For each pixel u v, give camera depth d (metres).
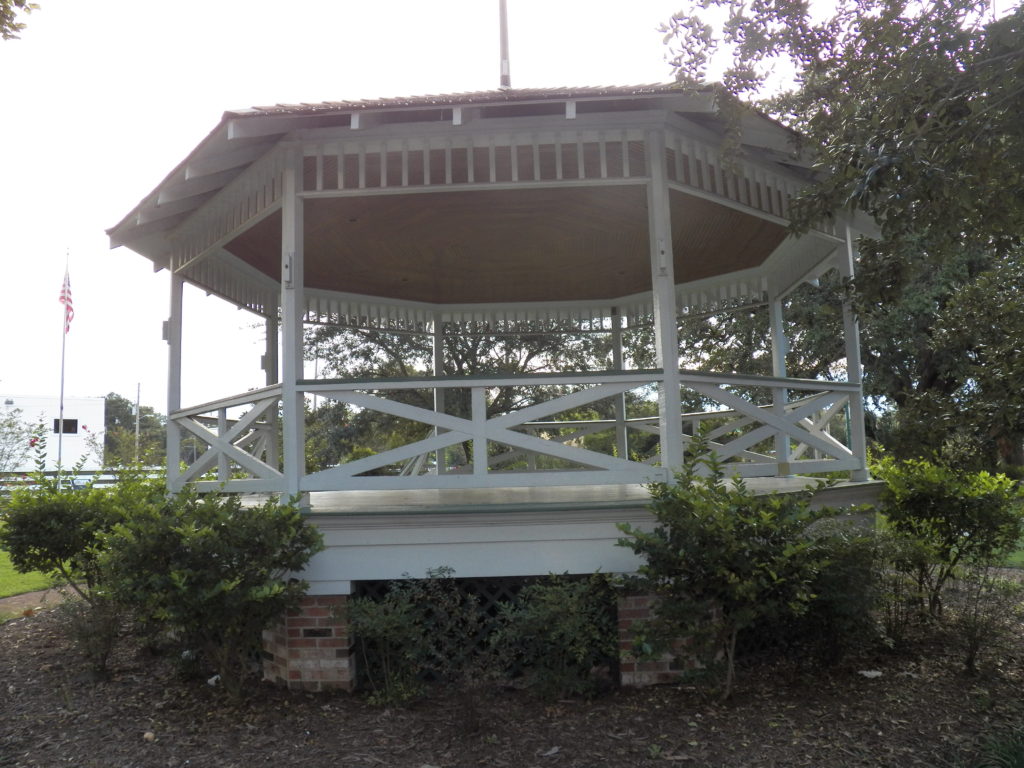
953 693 4.94
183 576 4.45
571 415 20.31
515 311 10.18
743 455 9.43
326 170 5.96
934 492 6.24
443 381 5.38
